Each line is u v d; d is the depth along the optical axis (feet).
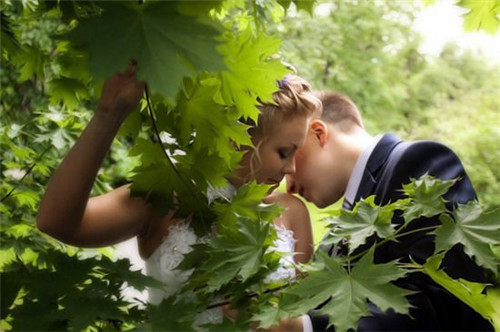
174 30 3.34
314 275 4.29
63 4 4.24
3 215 7.16
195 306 4.43
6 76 18.34
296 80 6.05
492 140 25.84
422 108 39.19
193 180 5.17
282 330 5.05
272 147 5.93
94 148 4.43
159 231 5.79
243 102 4.84
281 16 6.59
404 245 5.61
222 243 4.73
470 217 4.56
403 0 39.01
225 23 4.61
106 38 3.31
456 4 5.47
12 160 7.80
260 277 4.72
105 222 5.34
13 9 7.29
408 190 4.78
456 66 41.52
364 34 37.04
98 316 4.23
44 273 4.46
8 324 4.37
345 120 7.14
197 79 4.70
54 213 4.63
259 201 5.34
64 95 5.54
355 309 4.10
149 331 4.19
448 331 5.39
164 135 5.25
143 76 3.24
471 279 5.45
